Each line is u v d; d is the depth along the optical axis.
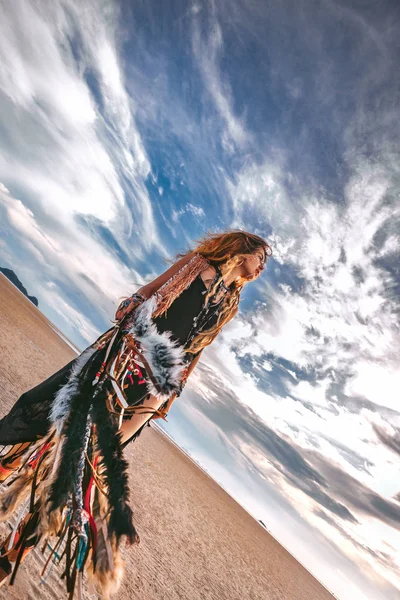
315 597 16.89
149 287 1.90
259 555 15.48
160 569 4.22
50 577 2.26
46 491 1.40
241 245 2.08
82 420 1.54
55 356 18.72
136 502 6.47
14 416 1.72
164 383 1.68
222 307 2.08
